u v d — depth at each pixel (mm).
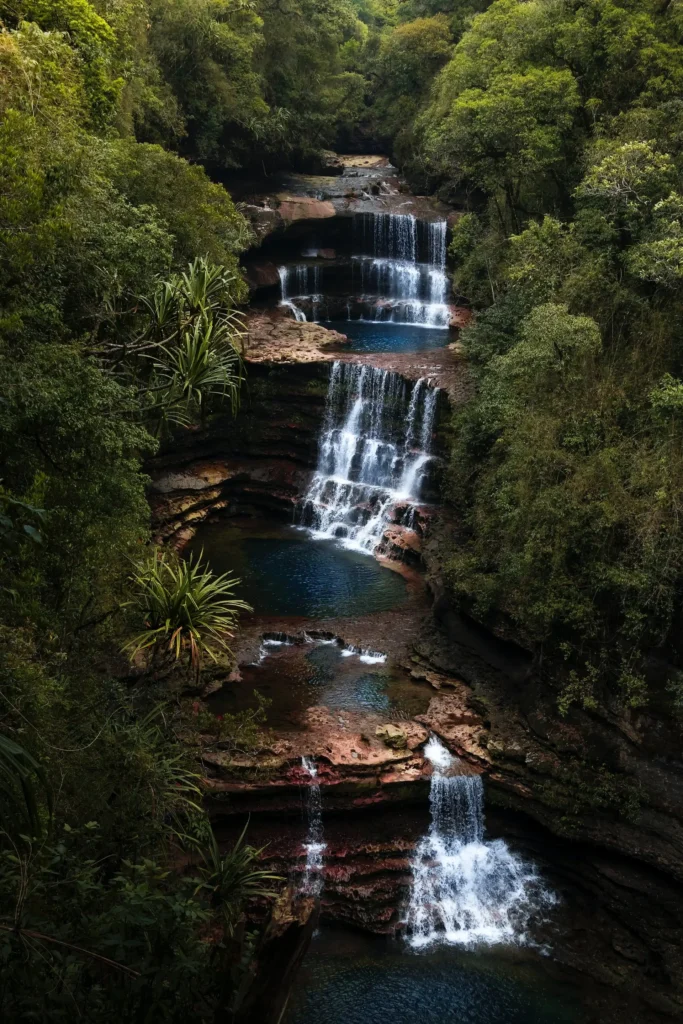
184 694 21312
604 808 18953
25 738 10047
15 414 13586
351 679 23094
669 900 18000
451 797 19969
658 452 20250
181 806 16391
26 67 17844
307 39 51750
